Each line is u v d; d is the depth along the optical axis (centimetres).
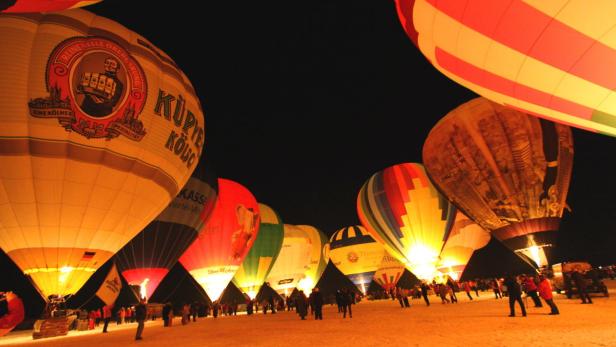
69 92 1245
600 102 691
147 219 1502
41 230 1284
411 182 2466
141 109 1374
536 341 599
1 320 1523
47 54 1231
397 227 2439
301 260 3634
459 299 2000
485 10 684
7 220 1255
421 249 2394
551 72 696
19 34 1223
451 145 1762
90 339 1188
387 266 3859
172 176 1524
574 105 729
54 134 1224
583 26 608
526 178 1625
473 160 1703
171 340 1015
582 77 671
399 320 1111
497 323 841
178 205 2116
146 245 2014
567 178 1647
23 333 2083
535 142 1627
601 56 628
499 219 1683
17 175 1211
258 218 2678
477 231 3030
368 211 2594
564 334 643
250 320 1734
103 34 1351
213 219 2484
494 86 815
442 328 838
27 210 1252
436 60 880
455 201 1819
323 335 894
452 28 760
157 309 2775
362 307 2100
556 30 634
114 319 3022
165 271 2075
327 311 2036
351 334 869
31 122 1200
